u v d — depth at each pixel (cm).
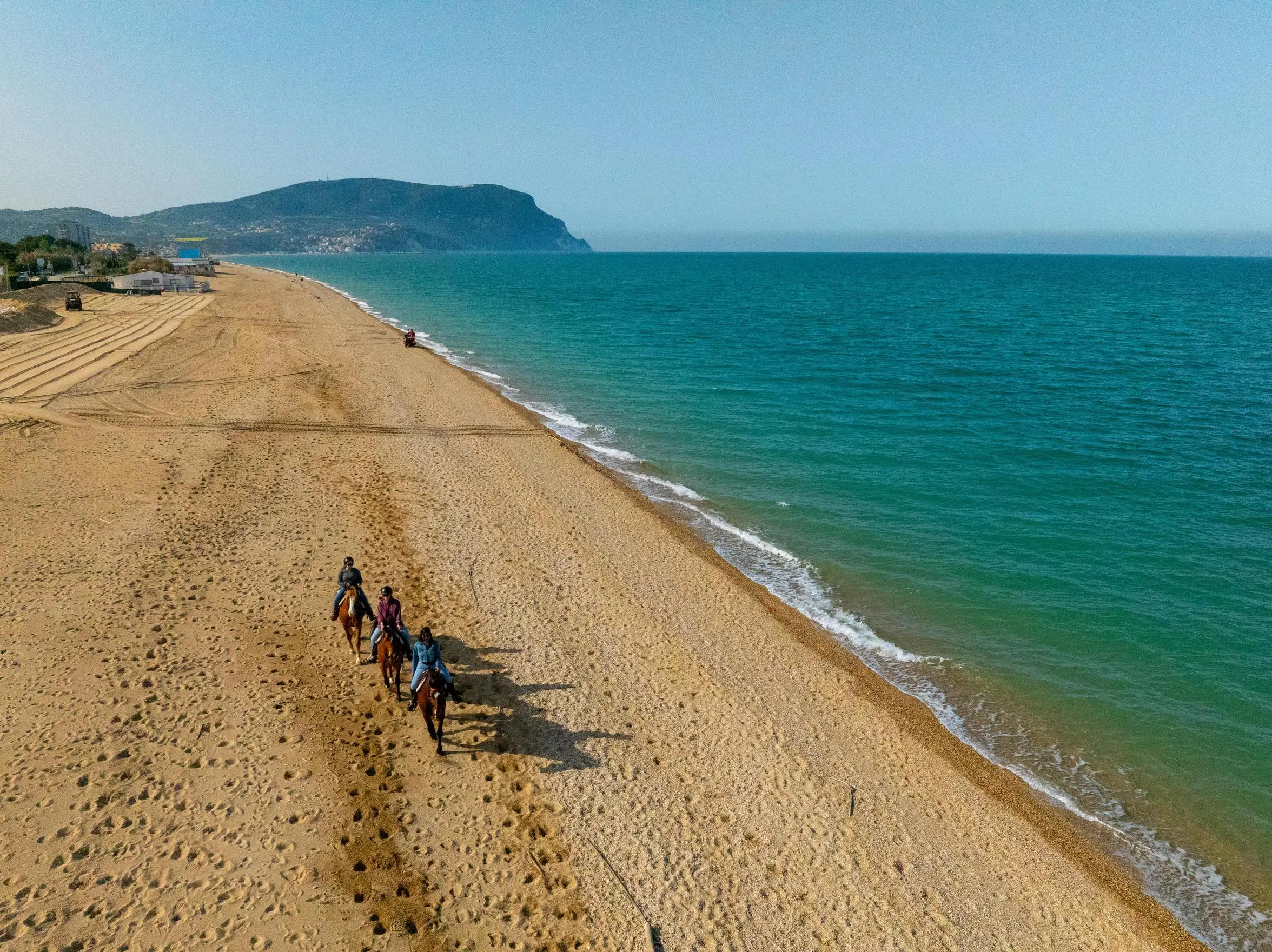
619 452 2992
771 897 1000
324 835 1035
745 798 1179
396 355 4834
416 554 1927
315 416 3195
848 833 1125
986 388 4225
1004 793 1238
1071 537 2184
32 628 1450
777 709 1412
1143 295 12231
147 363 4019
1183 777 1278
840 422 3453
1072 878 1076
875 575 1975
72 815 1026
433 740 1246
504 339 6134
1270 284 16512
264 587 1688
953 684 1526
